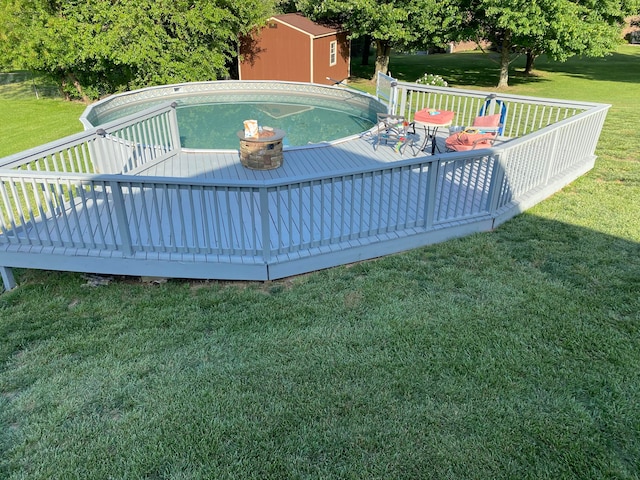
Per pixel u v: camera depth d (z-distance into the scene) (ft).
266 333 12.44
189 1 54.24
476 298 13.79
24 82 67.62
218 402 10.11
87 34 48.03
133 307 14.05
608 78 67.56
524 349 11.53
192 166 26.30
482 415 9.64
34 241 15.58
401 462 8.65
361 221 15.89
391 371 10.91
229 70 74.43
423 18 57.31
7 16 46.14
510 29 52.80
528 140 18.45
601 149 28.12
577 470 8.46
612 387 10.31
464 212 17.80
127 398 10.30
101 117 46.42
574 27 49.34
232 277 15.05
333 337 12.16
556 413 9.66
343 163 26.94
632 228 18.17
